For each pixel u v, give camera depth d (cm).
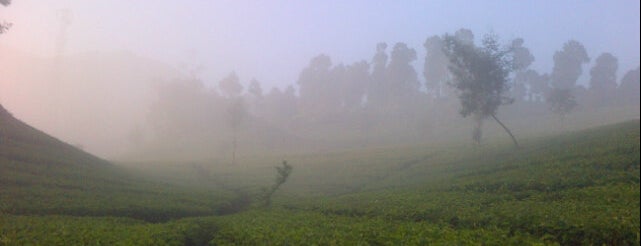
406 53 19350
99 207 3325
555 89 11119
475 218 2444
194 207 3881
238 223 2723
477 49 7269
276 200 4712
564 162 4481
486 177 4528
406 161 8238
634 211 2119
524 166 4894
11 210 2967
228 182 6969
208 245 2492
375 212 3094
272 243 1964
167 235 2212
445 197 3500
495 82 7219
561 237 1934
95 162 6094
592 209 2323
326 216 3098
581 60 17600
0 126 5534
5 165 4347
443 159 7762
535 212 2319
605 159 4103
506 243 1759
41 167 4666
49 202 3288
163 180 6575
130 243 1903
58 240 1930
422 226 2297
